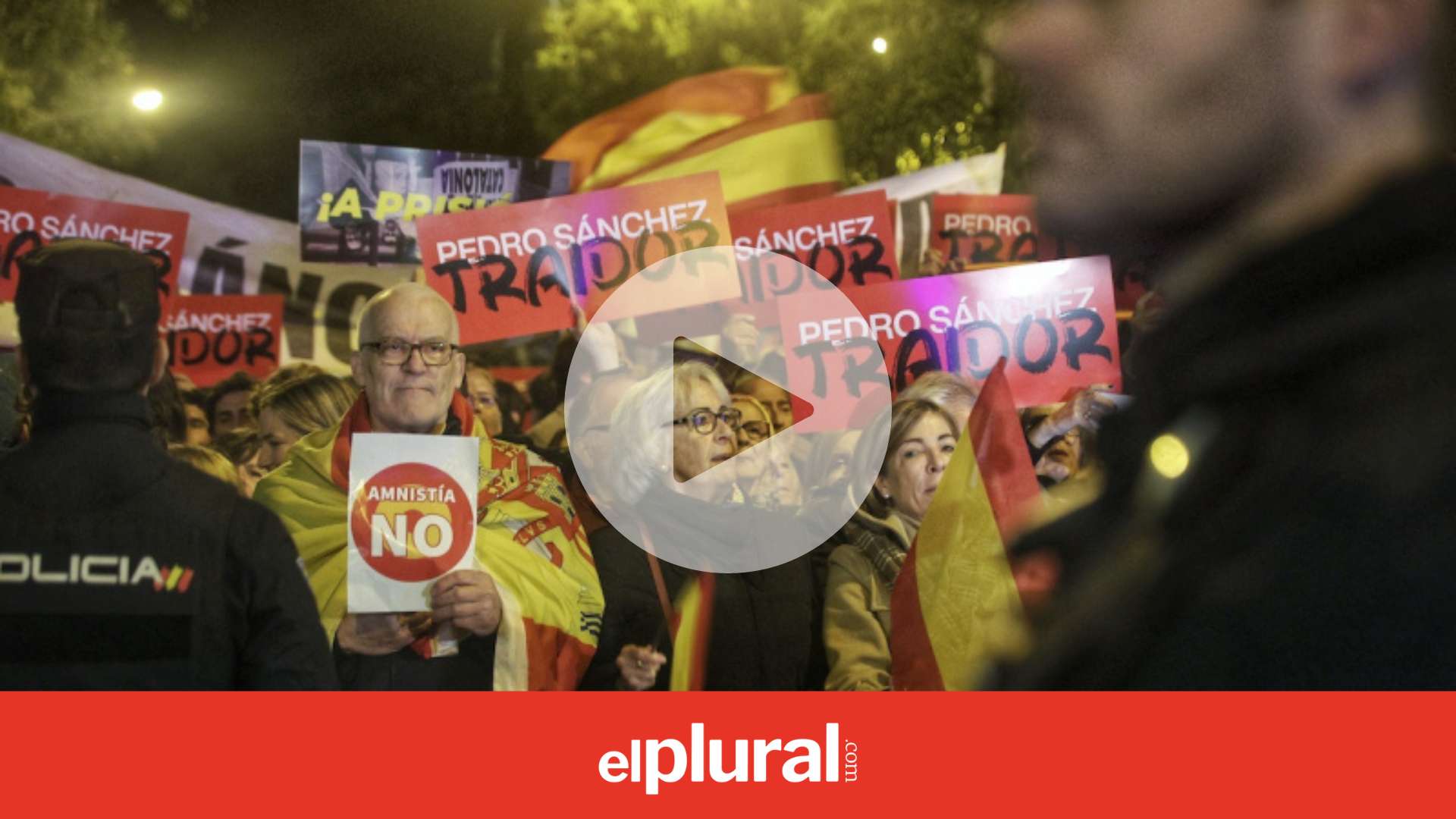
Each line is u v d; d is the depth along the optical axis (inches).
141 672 89.6
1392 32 26.3
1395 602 22.8
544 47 550.6
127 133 426.9
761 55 539.8
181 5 504.1
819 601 141.0
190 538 91.0
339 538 127.6
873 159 517.3
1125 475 30.2
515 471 136.6
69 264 91.3
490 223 151.3
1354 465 23.8
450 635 126.2
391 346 132.1
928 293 149.3
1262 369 25.9
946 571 121.5
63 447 90.7
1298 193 27.1
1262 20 26.5
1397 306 24.6
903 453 144.2
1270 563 24.2
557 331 162.7
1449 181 25.5
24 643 88.5
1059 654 28.3
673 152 187.6
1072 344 148.6
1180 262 28.7
